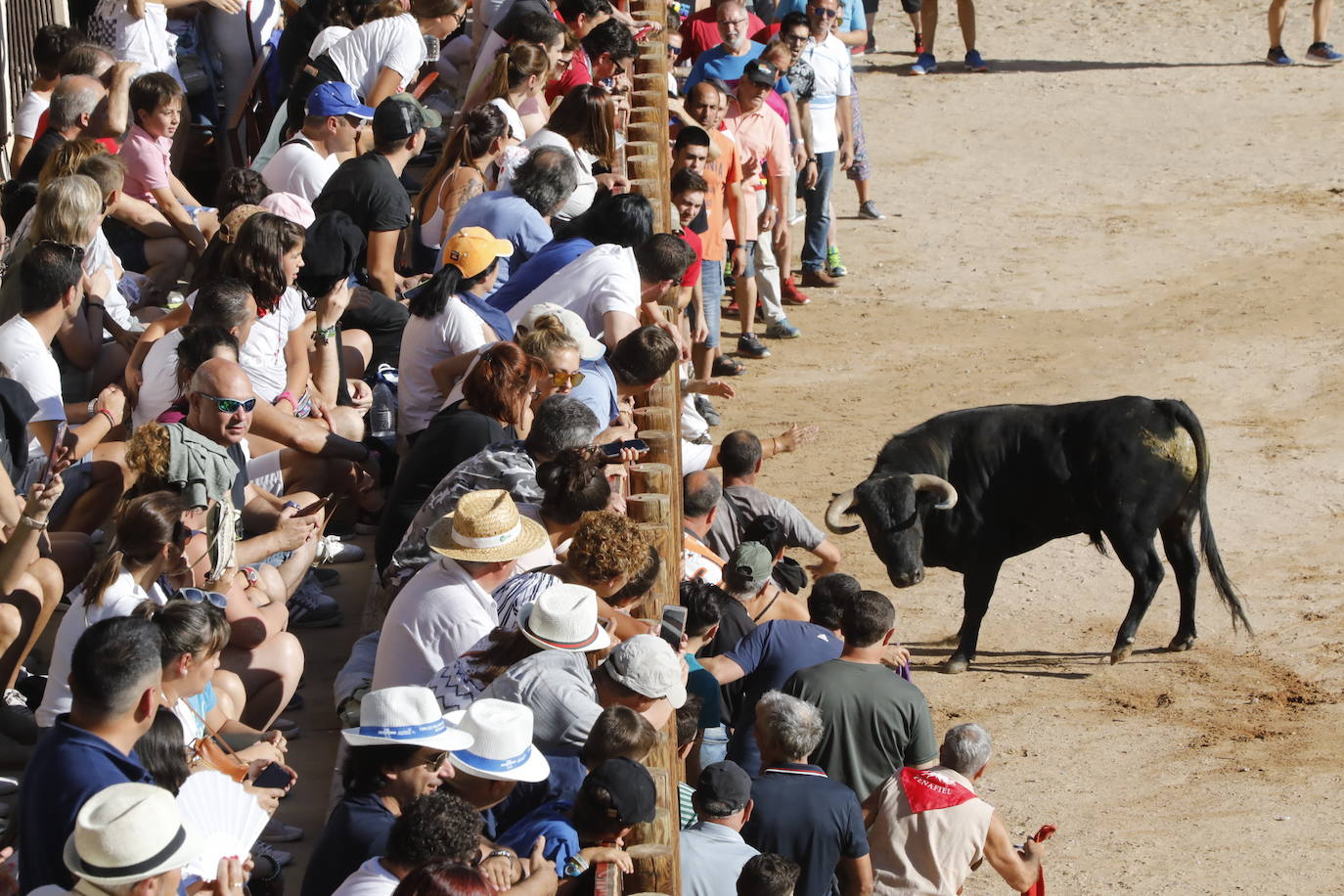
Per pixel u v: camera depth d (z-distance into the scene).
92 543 19.05
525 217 25.30
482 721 13.41
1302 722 29.14
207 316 19.30
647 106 37.66
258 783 14.61
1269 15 76.12
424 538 18.06
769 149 47.00
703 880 16.52
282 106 32.50
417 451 19.48
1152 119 70.56
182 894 11.77
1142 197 62.12
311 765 17.88
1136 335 49.56
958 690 31.00
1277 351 47.69
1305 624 32.97
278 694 17.45
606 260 23.77
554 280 23.83
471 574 16.09
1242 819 25.78
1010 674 31.66
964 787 19.73
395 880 11.66
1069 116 71.50
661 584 18.92
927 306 52.50
